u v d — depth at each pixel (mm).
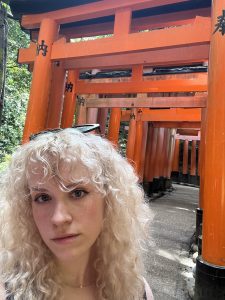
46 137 968
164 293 3580
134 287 1114
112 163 1039
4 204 1036
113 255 1069
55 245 913
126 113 11000
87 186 936
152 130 12586
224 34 2855
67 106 6219
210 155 2861
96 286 1074
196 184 21312
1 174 1071
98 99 7172
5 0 4051
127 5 3770
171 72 6246
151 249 5109
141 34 3615
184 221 7812
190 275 4176
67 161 908
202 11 4074
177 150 21703
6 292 912
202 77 5801
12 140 8977
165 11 4238
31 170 932
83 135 1023
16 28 10523
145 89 5996
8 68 9492
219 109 2830
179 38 3357
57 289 973
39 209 931
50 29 4363
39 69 4328
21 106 9812
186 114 9086
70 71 6270
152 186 12789
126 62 5047
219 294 2736
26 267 966
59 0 4141
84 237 932
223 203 2766
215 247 2791
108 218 1045
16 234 1007
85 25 5086
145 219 1186
